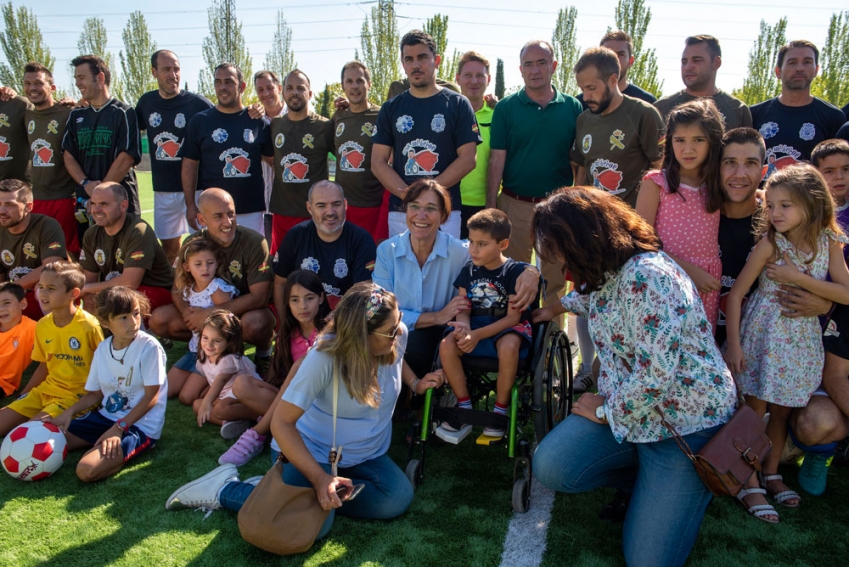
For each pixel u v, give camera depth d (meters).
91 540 2.82
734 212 3.35
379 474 3.04
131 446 3.51
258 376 4.21
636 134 4.43
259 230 6.37
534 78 5.09
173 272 5.36
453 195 4.91
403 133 4.84
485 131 5.96
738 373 3.12
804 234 3.03
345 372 2.79
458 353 3.36
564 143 5.16
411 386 3.47
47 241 5.12
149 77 42.81
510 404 3.25
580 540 2.91
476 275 3.63
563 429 2.88
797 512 3.14
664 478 2.59
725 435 2.48
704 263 3.28
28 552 2.72
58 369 3.85
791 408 3.26
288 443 2.71
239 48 40.78
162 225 6.87
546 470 2.82
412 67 4.73
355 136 5.88
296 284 3.88
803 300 3.05
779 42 26.89
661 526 2.54
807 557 2.77
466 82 6.04
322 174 6.14
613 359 2.76
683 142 3.16
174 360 5.25
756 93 27.39
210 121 6.09
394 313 2.79
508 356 3.24
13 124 6.77
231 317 4.09
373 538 2.89
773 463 3.30
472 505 3.21
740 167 3.12
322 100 33.75
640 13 24.47
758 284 3.30
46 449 3.31
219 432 4.02
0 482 3.34
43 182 6.46
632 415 2.59
